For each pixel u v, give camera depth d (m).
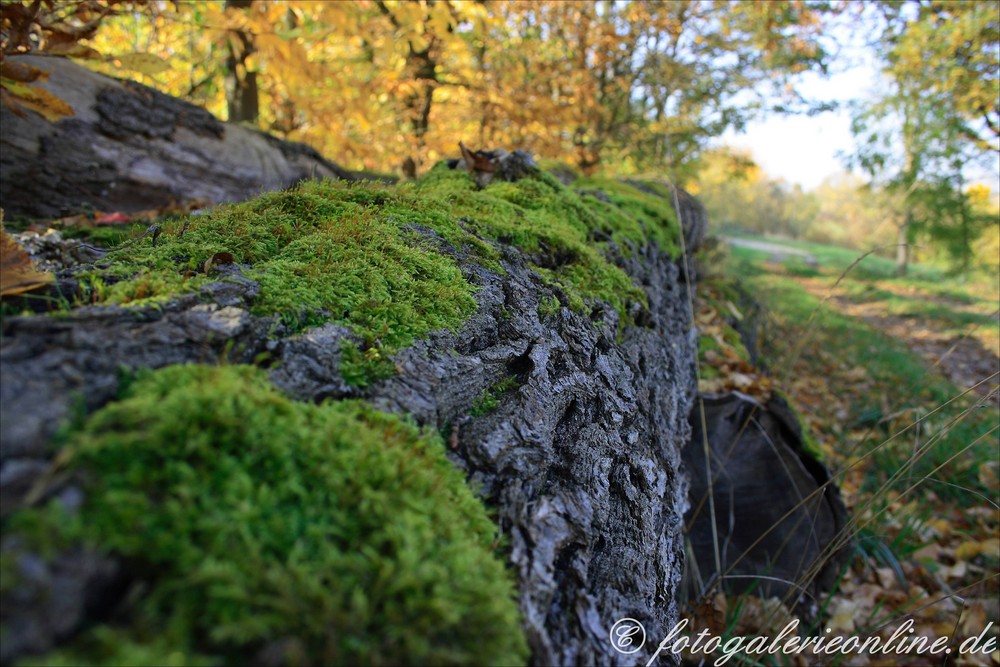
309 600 0.62
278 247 1.21
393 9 3.30
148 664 0.53
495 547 0.84
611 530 1.06
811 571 2.19
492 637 0.68
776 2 6.52
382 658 0.61
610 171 7.96
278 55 3.15
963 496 3.58
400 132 6.69
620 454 1.22
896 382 5.59
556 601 0.85
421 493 0.78
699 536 2.70
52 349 0.74
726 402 2.81
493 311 1.24
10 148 2.54
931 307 10.41
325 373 0.91
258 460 0.71
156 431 0.66
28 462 0.61
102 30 5.24
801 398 4.78
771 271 14.58
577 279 1.62
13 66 1.90
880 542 2.97
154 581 0.59
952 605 2.73
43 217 2.65
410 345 1.03
